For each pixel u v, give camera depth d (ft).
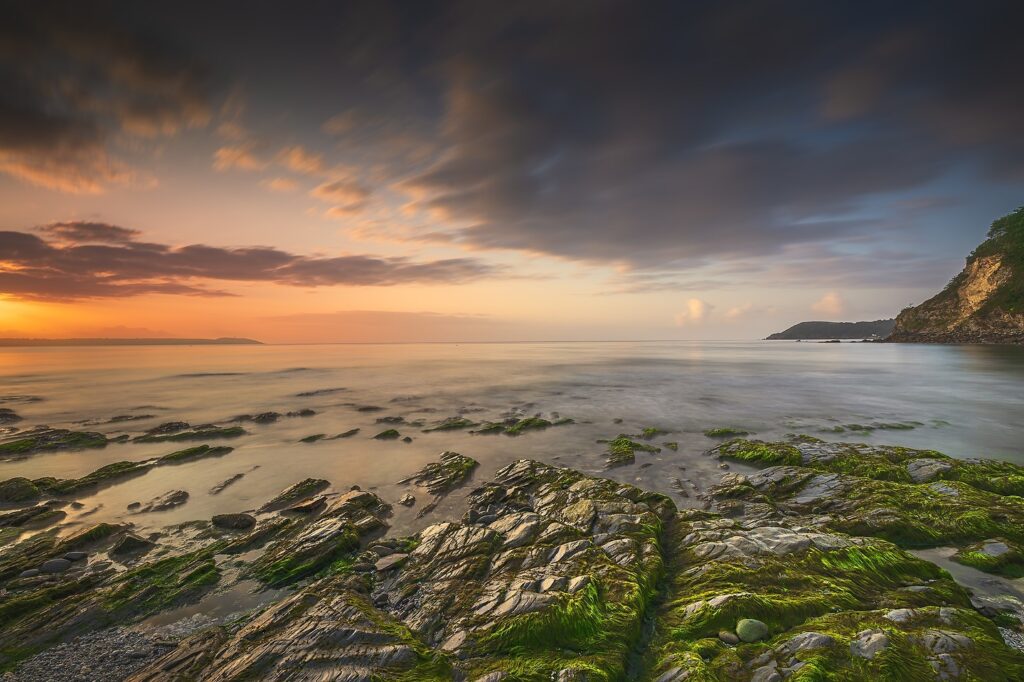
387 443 86.17
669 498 51.16
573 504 49.62
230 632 29.91
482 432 93.91
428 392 158.92
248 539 44.50
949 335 437.99
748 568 32.68
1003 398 128.47
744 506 50.14
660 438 86.07
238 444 85.92
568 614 27.61
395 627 28.17
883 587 30.73
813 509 48.44
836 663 22.27
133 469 69.15
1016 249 408.87
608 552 37.19
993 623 26.58
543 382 187.21
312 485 60.90
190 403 137.90
